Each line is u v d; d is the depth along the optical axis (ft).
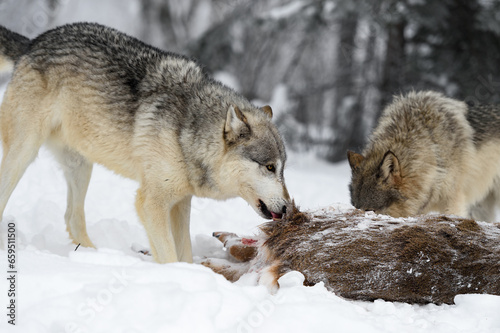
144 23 134.62
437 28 73.51
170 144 25.30
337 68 100.73
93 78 26.99
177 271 17.42
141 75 26.96
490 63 74.02
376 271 18.97
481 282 18.89
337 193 56.08
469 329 16.83
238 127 24.99
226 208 42.19
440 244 19.15
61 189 41.01
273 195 24.93
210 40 88.48
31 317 14.98
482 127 36.01
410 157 32.42
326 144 85.61
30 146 27.32
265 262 20.65
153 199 25.45
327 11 78.74
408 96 35.99
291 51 118.93
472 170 35.09
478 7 73.92
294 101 91.30
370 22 70.38
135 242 30.81
